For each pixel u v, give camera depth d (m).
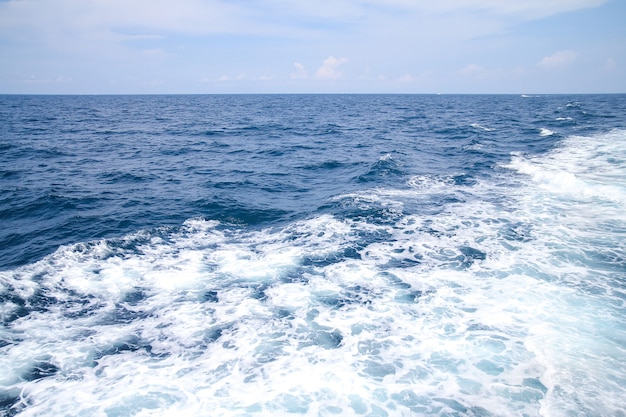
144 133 35.19
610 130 29.09
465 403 5.00
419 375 5.52
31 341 6.33
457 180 16.25
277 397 5.14
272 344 6.29
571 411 4.70
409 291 7.81
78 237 10.56
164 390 5.31
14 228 11.25
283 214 12.62
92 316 7.04
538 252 9.26
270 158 22.72
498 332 6.38
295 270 8.75
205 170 19.23
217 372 5.66
